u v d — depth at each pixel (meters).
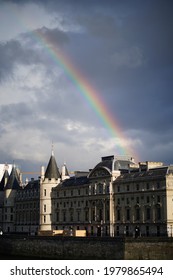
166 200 196.12
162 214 197.62
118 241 155.88
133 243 153.38
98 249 162.88
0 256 197.12
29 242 195.88
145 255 152.75
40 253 188.62
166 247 152.12
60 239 179.88
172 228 195.38
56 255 180.38
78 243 171.38
